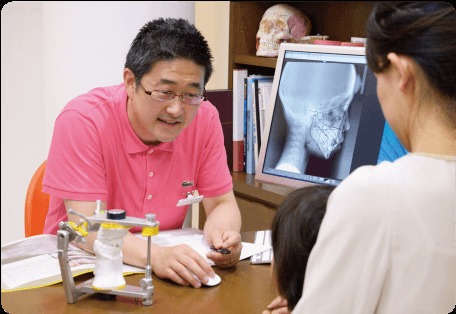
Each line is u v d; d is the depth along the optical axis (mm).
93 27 2854
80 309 1306
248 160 2473
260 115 2439
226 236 1600
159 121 1587
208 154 1850
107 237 1332
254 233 1832
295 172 2258
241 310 1321
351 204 894
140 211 1757
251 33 2582
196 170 1850
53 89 2928
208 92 2408
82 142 1637
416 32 918
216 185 1863
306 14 2625
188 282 1441
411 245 882
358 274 890
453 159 936
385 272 890
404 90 945
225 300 1373
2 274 1437
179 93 1541
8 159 3023
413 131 959
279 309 1217
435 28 915
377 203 885
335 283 900
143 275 1486
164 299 1370
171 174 1777
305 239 1016
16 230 3100
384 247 883
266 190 2227
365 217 885
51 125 2973
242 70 2451
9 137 3000
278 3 2605
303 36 2475
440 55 910
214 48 3135
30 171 3051
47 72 2912
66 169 1627
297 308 930
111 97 1705
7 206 3082
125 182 1723
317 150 2209
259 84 2432
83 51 2877
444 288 911
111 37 2854
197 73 1536
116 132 1680
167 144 1735
